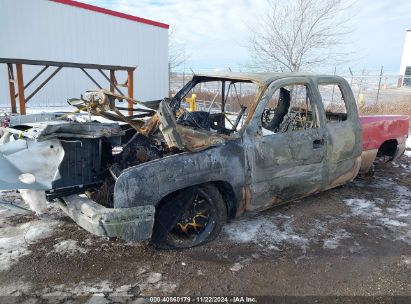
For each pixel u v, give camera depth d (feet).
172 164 10.43
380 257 11.46
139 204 9.99
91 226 9.68
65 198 10.77
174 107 15.30
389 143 19.22
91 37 46.11
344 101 15.37
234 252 11.51
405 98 57.98
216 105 16.55
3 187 9.82
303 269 10.66
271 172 12.54
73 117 14.30
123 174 9.81
